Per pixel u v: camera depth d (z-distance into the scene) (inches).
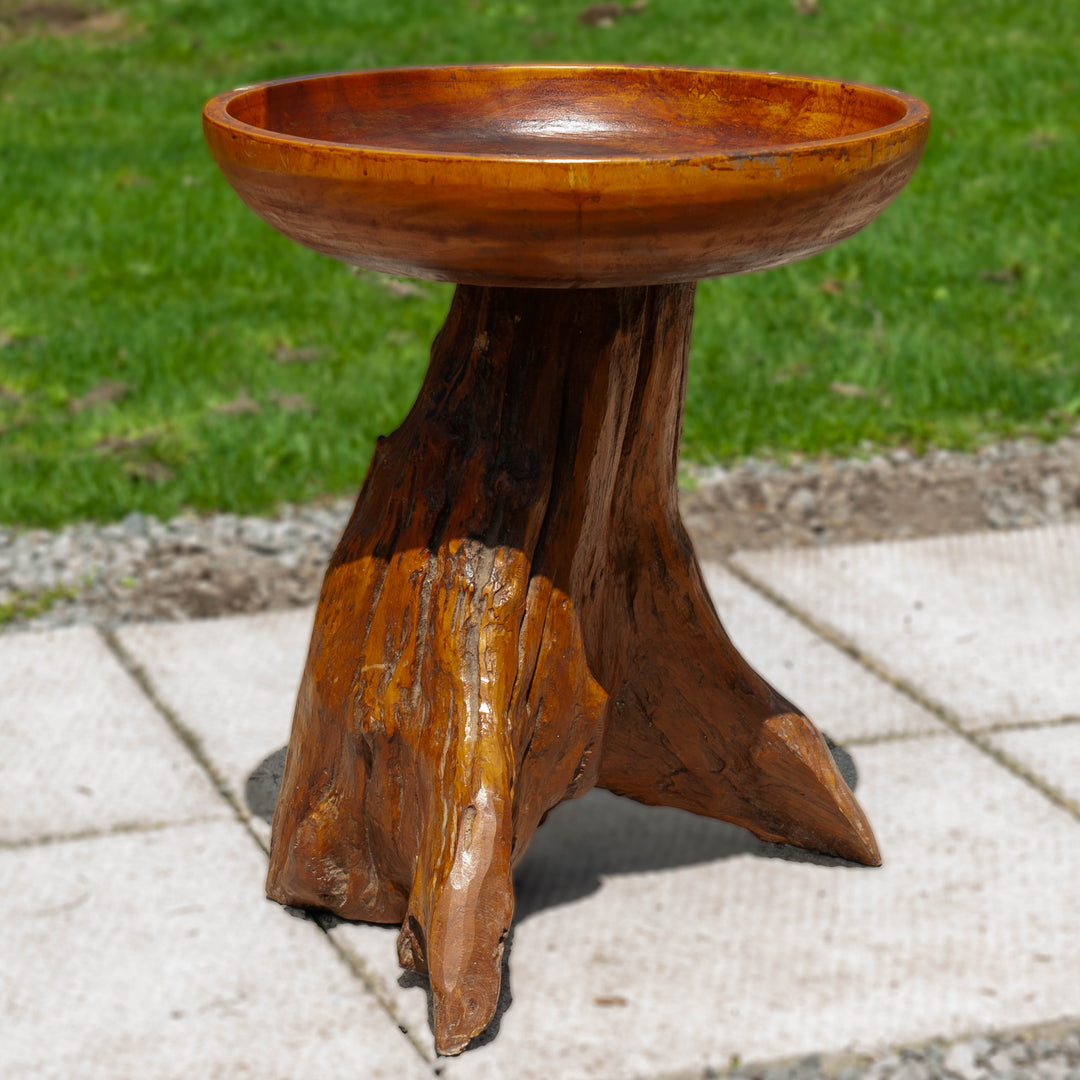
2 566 175.9
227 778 133.8
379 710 107.5
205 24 491.2
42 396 221.9
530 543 107.7
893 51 441.7
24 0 504.4
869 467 204.4
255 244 295.6
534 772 111.0
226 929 113.9
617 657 120.6
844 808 120.6
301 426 211.6
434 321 254.7
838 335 244.5
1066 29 463.2
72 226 304.8
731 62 432.1
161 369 231.5
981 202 311.1
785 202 89.9
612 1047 100.7
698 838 127.4
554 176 85.2
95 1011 104.5
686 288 112.7
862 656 155.3
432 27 488.4
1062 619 162.9
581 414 107.3
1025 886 118.3
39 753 136.9
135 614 166.7
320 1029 103.0
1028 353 236.1
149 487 194.2
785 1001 105.3
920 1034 101.7
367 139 119.4
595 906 116.8
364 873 113.8
